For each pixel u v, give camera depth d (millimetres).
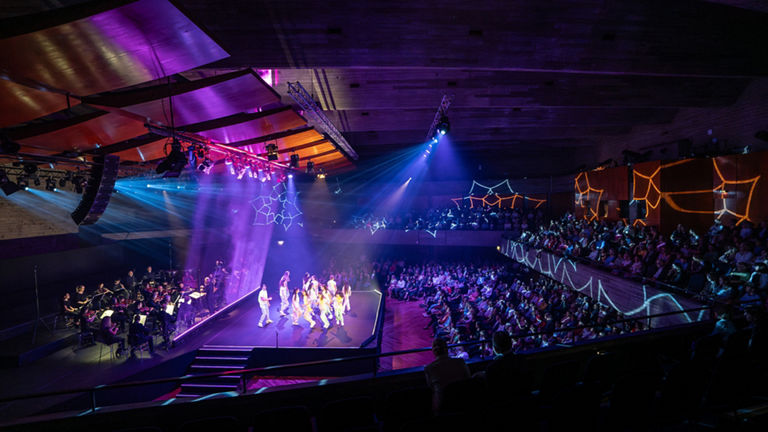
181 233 24203
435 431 4043
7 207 14625
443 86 12484
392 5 8195
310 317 17094
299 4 7996
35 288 16453
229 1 7852
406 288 24547
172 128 8664
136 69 5801
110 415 5512
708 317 8625
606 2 8570
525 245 20422
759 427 4832
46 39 4578
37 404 10234
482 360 6242
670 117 16719
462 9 8375
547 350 6426
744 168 12484
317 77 11688
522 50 9203
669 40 9492
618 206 17875
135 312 14969
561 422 4480
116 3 4441
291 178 28922
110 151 9664
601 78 12883
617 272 12594
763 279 8180
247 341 15609
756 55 9875
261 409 5773
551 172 26641
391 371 6191
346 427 4789
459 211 27016
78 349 13930
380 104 12812
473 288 21062
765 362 5840
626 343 6758
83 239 19016
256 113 10422
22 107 5922
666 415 4793
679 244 12000
